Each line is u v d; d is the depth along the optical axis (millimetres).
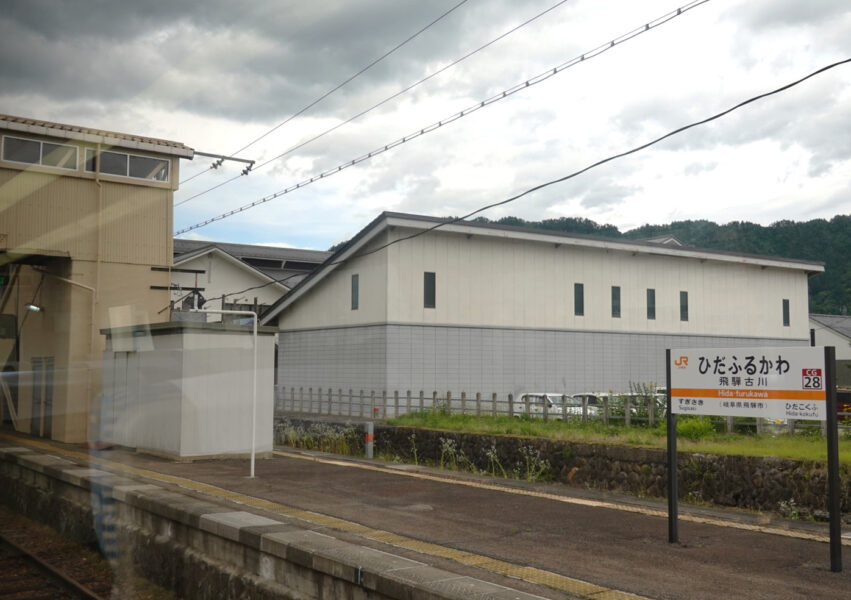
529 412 14977
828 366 5145
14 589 5488
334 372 19438
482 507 7652
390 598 4023
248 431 11133
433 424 15023
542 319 20047
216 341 10672
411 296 18438
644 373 20969
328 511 7086
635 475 10180
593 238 20531
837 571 5023
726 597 4395
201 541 5629
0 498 7344
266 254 28031
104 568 5848
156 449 9883
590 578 4762
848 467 7801
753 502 8641
